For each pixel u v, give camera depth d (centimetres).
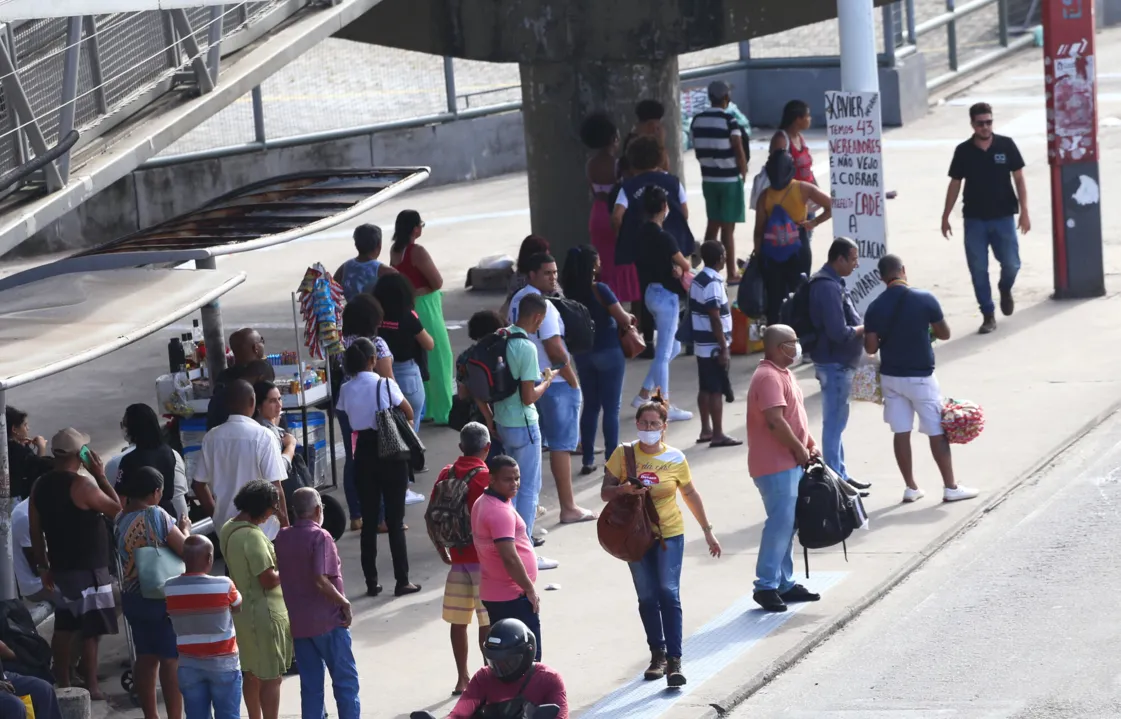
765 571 2564
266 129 7000
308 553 2175
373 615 2723
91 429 4081
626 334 3281
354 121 7212
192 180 6688
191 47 2956
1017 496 2997
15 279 2770
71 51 2536
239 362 2841
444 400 3794
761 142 7456
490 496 2242
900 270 2950
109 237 6500
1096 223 4316
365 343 2747
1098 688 2158
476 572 2339
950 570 2691
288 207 3322
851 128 3784
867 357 3494
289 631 2217
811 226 4000
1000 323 4197
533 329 2862
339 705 2206
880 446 3359
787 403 2530
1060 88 4272
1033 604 2495
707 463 3344
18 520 2577
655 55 4597
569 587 2766
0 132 2605
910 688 2244
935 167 6481
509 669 1709
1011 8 9031
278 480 2497
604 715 2238
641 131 4366
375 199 3281
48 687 2116
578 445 3519
